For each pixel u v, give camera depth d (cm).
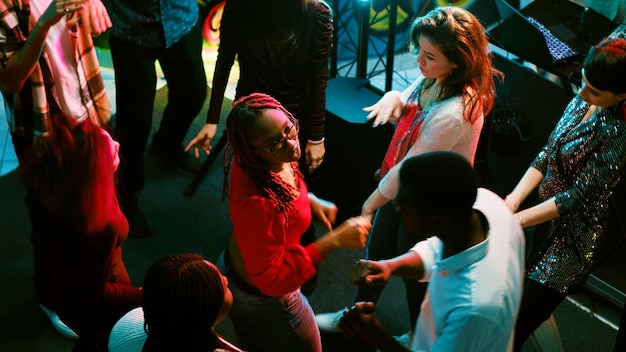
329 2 401
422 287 257
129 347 165
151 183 383
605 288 313
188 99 365
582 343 297
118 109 337
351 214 351
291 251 204
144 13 319
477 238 158
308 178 357
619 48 209
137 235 344
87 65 271
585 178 229
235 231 198
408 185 157
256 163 190
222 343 163
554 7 377
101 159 186
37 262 272
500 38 345
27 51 232
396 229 264
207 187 382
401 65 514
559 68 336
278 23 256
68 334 287
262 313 214
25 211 354
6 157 398
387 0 460
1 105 451
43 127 259
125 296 206
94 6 258
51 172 180
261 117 185
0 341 286
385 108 259
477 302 150
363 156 332
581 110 234
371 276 177
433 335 175
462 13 222
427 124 232
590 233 241
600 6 359
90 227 185
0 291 308
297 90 277
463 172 155
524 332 258
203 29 474
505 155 400
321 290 322
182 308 150
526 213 235
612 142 223
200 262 157
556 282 248
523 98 446
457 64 221
